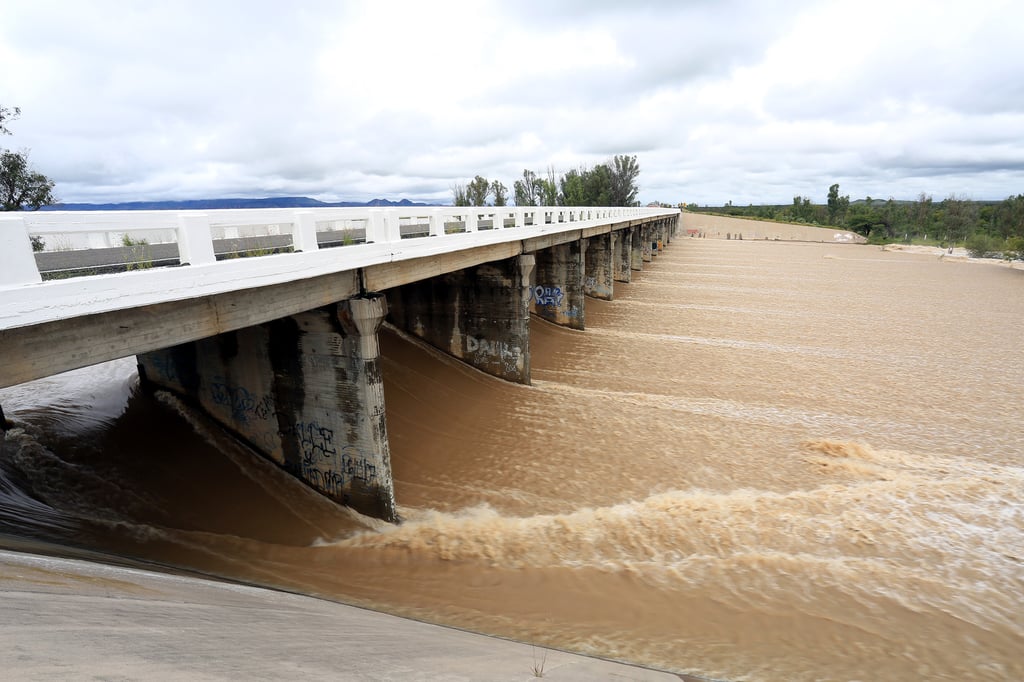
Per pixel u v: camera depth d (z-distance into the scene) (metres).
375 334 12.73
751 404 21.41
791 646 9.02
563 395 22.28
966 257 82.12
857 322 35.59
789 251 90.31
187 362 15.19
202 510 12.58
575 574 11.13
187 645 4.00
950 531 13.07
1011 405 21.30
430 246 15.54
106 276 7.48
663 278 56.22
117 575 6.40
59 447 13.80
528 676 5.48
